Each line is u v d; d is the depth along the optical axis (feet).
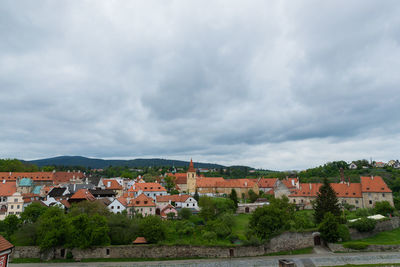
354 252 240.12
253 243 242.99
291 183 490.49
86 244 229.86
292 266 195.31
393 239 266.36
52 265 218.38
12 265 218.79
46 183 576.61
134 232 257.55
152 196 442.09
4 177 552.41
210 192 549.13
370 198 372.38
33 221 283.18
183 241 254.47
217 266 219.41
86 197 363.15
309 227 281.33
